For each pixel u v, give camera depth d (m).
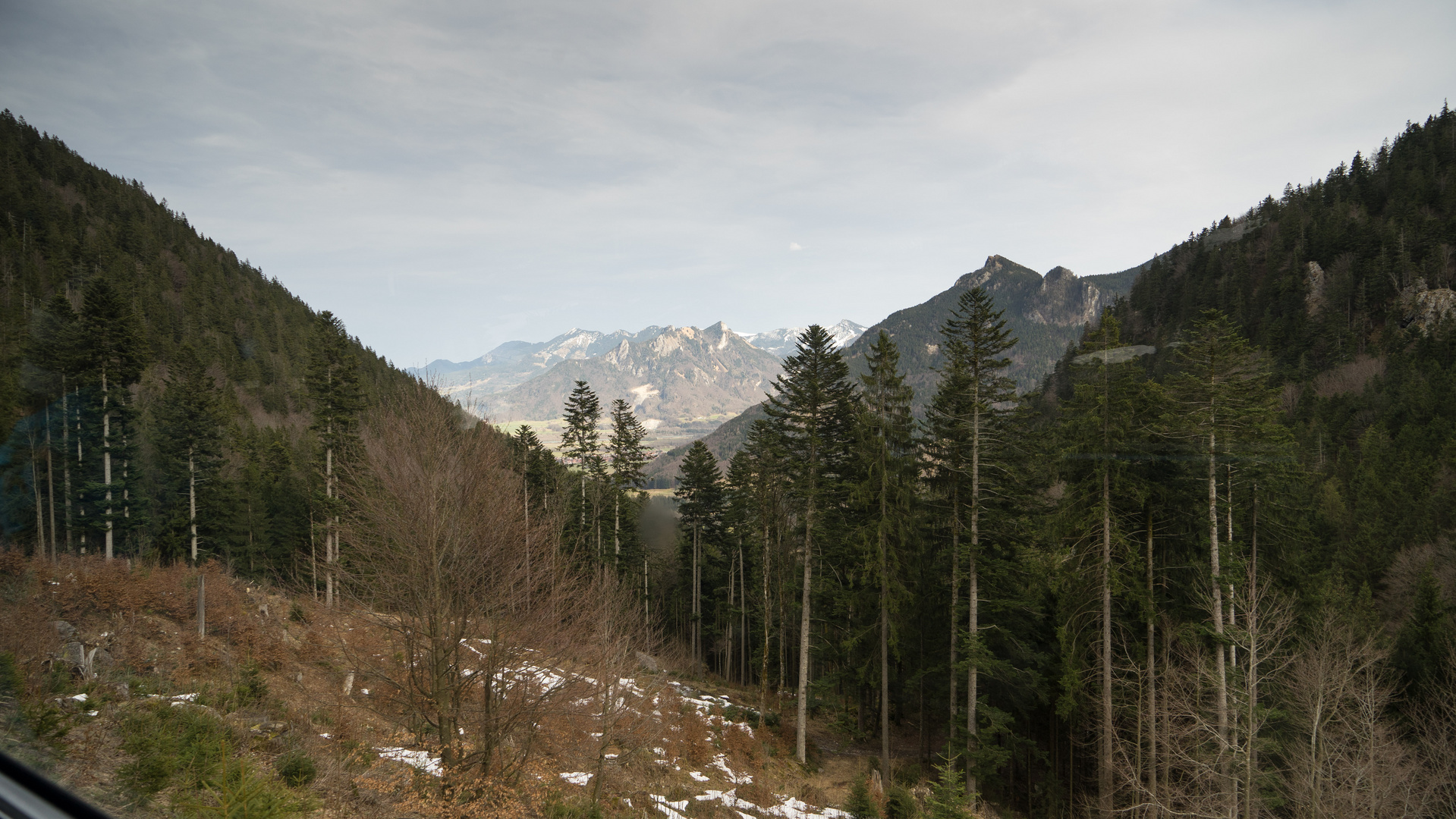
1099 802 23.61
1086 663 23.39
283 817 8.52
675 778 20.41
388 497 14.92
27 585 16.75
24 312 29.44
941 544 27.41
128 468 33.97
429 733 16.67
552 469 40.22
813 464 27.19
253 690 15.52
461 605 14.37
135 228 105.69
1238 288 110.12
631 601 22.12
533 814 14.02
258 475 45.97
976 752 22.56
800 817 19.42
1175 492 22.31
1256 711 18.48
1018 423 24.70
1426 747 20.95
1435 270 90.25
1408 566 33.38
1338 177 131.62
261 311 120.62
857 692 36.38
